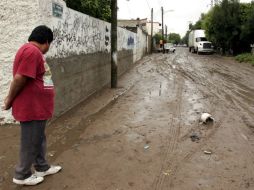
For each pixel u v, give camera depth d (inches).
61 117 322.3
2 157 219.0
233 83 600.1
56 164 210.4
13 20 276.2
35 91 163.2
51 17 292.0
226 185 186.1
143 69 848.9
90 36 429.1
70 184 184.2
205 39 1822.1
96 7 502.3
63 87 332.2
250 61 1091.9
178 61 1180.5
